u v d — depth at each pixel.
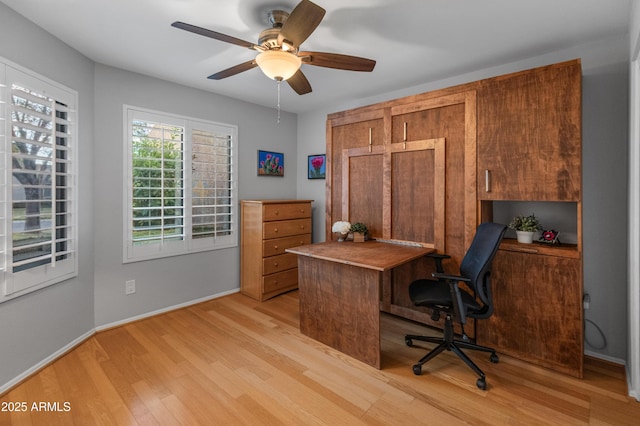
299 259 2.82
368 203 3.21
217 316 3.21
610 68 2.33
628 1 1.88
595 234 2.40
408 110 2.90
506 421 1.74
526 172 2.29
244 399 1.92
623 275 2.31
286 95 3.74
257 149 4.13
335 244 3.02
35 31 2.15
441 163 2.71
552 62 2.58
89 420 1.75
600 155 2.37
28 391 1.99
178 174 3.35
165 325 2.98
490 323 2.48
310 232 4.18
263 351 2.50
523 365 2.30
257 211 3.68
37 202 2.15
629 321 2.13
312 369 2.25
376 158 3.14
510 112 2.36
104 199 2.84
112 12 2.02
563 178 2.15
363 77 3.14
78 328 2.60
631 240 2.01
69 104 2.46
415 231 2.90
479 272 2.04
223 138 3.76
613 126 2.32
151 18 2.08
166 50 2.55
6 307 1.98
